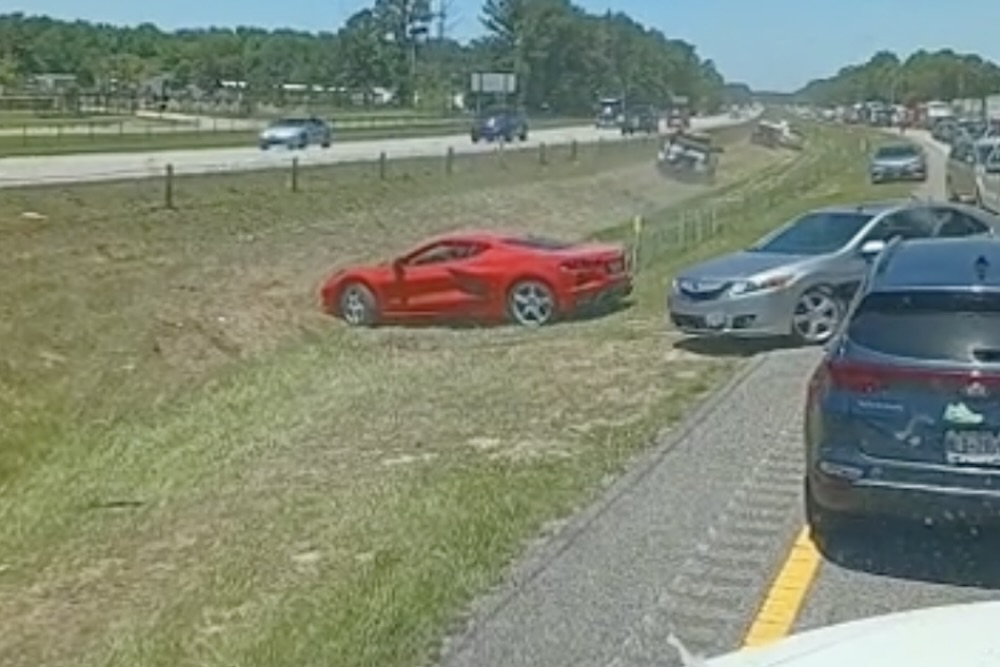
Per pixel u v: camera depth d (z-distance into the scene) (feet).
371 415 43.29
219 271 91.86
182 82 429.38
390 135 248.32
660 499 29.32
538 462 33.60
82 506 38.14
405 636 21.42
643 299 71.67
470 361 54.49
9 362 63.21
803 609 22.59
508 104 427.33
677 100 561.43
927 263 26.66
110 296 79.20
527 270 69.05
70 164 137.90
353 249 109.50
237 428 47.26
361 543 27.30
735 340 53.93
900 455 24.26
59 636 25.71
